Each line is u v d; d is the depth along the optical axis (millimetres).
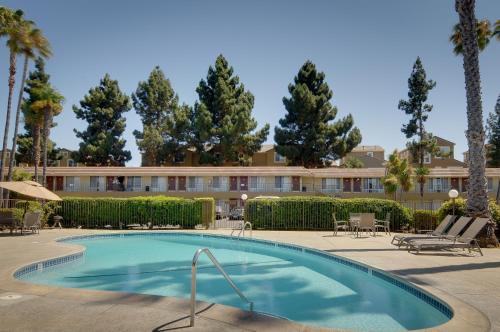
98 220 25516
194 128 55219
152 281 10891
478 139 16391
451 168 48969
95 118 60000
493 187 46000
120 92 61844
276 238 19234
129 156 60781
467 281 8914
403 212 23984
